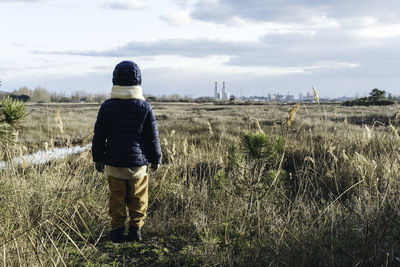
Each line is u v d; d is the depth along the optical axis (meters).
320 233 3.11
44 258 2.63
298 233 3.20
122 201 3.51
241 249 3.20
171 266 3.05
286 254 2.91
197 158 6.58
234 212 3.92
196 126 16.61
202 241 3.42
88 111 35.88
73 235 3.51
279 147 3.61
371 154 5.50
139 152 3.45
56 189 4.16
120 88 3.41
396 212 3.40
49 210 3.51
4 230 2.79
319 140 7.36
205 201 4.42
